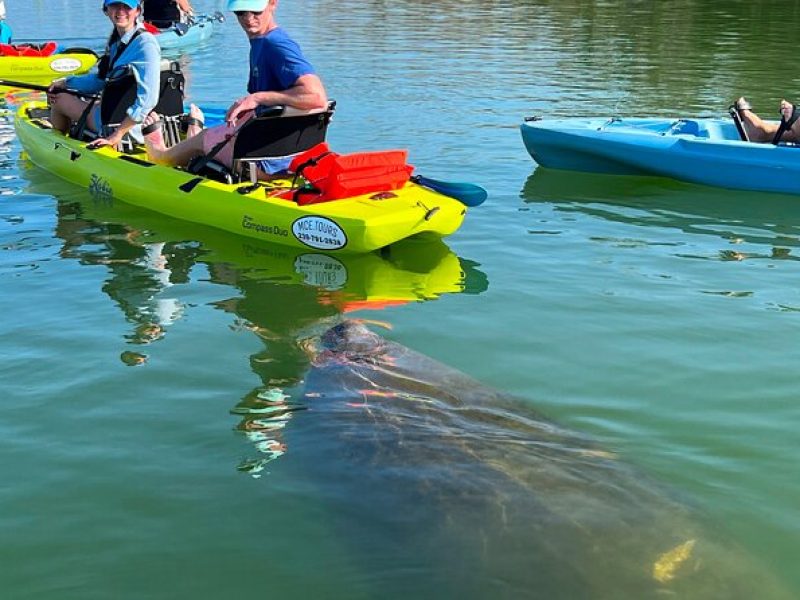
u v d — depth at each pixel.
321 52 16.36
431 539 2.75
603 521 2.75
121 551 2.88
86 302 5.09
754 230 6.67
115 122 7.47
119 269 5.64
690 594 2.43
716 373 4.20
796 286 5.41
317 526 2.95
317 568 2.76
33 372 4.18
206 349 4.45
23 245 6.09
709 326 4.77
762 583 2.54
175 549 2.88
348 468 3.21
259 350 4.44
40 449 3.51
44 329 4.69
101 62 7.56
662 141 8.13
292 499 3.10
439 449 3.27
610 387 4.05
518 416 3.66
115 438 3.59
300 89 6.16
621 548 2.61
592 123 8.92
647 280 5.52
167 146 7.46
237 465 3.35
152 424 3.70
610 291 5.32
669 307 5.05
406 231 5.86
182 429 3.65
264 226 6.17
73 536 2.96
